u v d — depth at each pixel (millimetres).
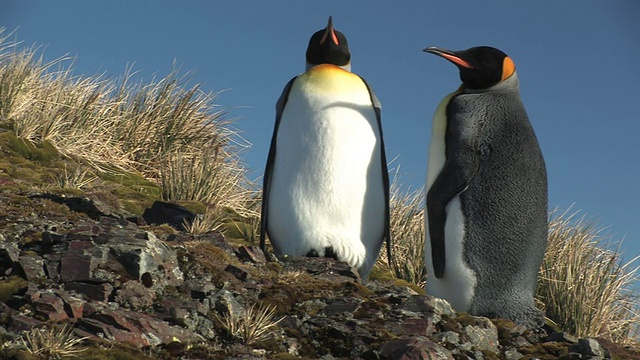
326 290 8258
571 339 8234
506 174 9578
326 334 7180
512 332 8266
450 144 9766
